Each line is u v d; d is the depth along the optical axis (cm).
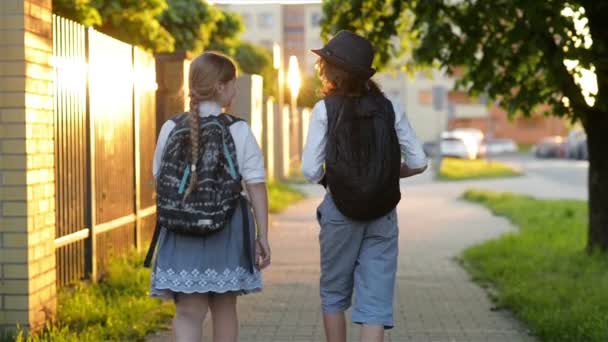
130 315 969
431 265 1527
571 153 7581
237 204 619
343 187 633
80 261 1126
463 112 11744
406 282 1323
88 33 1158
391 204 644
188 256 615
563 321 934
